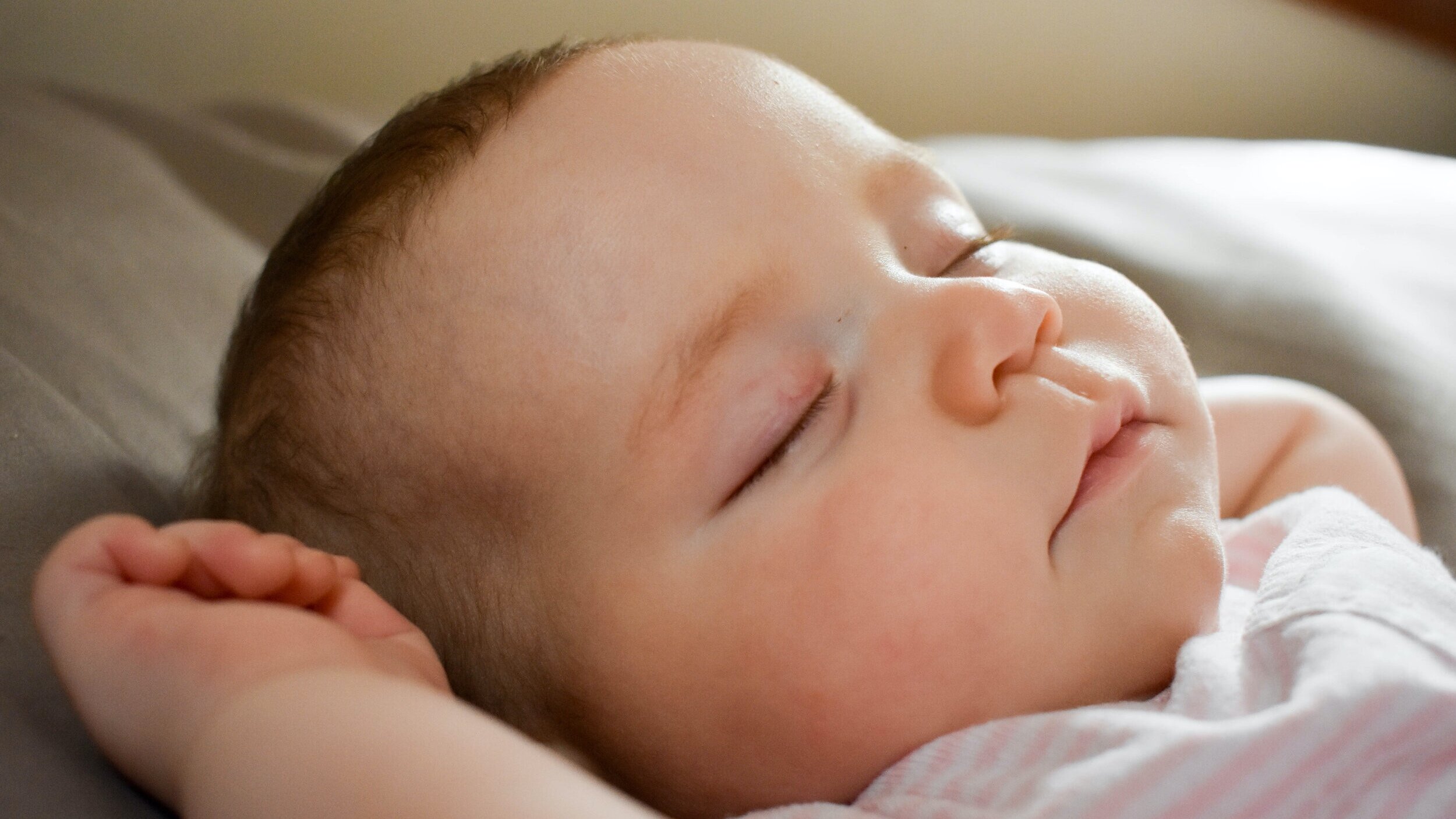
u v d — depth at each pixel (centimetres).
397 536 77
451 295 74
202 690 54
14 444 78
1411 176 143
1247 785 56
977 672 66
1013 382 69
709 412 69
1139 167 152
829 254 72
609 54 81
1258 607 66
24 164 116
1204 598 69
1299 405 108
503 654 76
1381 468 103
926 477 66
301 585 64
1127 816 56
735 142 75
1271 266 127
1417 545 79
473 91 83
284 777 49
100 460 81
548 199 73
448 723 50
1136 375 73
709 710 70
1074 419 68
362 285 77
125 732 56
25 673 62
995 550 66
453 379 73
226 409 85
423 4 194
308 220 85
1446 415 110
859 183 77
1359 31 229
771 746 69
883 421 67
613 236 71
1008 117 229
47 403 83
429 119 82
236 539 62
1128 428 73
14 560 69
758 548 67
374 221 78
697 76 79
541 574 73
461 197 75
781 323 70
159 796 55
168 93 183
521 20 200
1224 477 105
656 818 47
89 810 53
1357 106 236
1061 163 155
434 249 75
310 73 191
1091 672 67
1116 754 58
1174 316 122
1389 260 129
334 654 57
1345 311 121
